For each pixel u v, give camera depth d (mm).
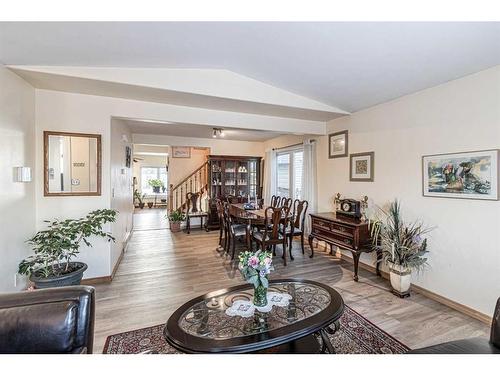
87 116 3061
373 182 3562
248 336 1387
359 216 3568
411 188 3021
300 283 2094
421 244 2791
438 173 2711
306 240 4988
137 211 10258
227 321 1551
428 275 2814
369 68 2539
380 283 3141
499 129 2227
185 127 4984
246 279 1709
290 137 5836
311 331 1461
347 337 2031
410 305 2596
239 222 4602
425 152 2861
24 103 2561
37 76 2451
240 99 3176
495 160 2238
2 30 1679
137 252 4422
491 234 2279
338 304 1715
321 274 3438
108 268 3172
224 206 4371
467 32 1834
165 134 6039
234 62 2732
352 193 3947
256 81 3268
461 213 2510
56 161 2934
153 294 2799
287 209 3938
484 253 2326
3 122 2176
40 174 2863
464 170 2471
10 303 1134
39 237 2479
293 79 3025
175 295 2777
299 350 1728
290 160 5953
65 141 2963
